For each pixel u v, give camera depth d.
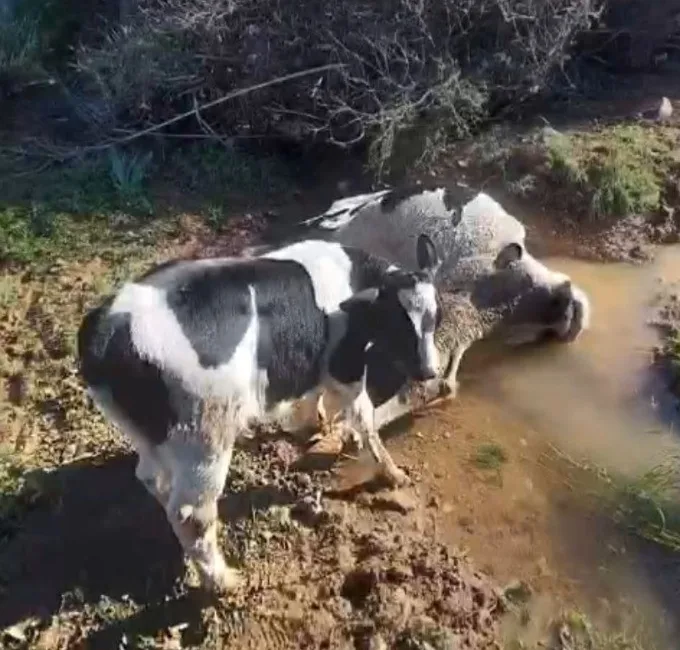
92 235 3.61
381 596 2.35
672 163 3.75
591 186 3.65
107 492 2.63
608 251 3.56
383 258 2.98
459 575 2.42
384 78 3.82
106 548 2.49
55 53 4.86
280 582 2.41
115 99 4.15
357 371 2.48
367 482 2.69
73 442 2.78
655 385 3.06
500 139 3.89
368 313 2.41
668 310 3.31
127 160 3.96
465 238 3.08
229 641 2.29
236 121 4.06
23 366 3.06
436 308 2.47
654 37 4.42
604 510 2.63
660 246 3.59
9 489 2.61
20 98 4.54
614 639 2.30
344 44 3.92
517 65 4.03
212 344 2.14
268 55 3.94
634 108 4.15
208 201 3.80
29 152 4.07
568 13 4.04
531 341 3.22
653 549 2.52
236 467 2.70
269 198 3.84
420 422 2.94
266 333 2.26
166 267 2.28
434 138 3.82
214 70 4.05
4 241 3.53
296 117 3.97
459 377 3.12
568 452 2.83
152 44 4.13
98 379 2.13
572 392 3.05
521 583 2.43
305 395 2.46
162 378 2.10
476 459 2.79
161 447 2.19
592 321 3.29
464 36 4.05
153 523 2.55
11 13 5.05
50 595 2.38
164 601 2.37
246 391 2.24
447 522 2.60
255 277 2.28
